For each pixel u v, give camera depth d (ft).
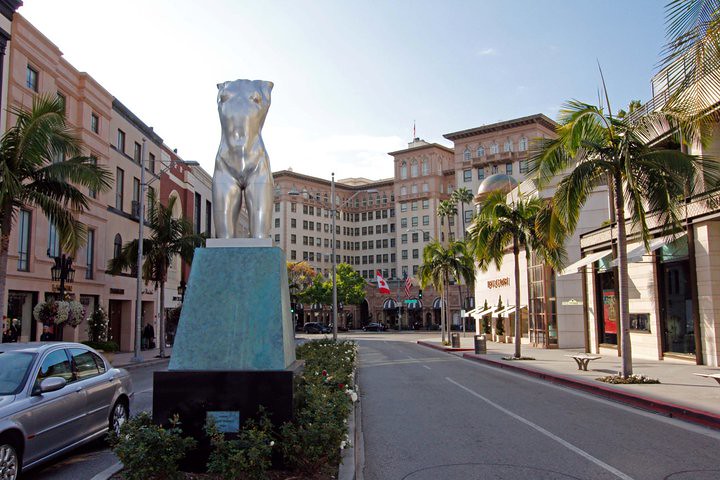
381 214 351.46
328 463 20.49
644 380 49.65
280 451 19.66
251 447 17.65
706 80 28.89
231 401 19.98
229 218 23.52
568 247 103.55
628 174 47.73
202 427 19.81
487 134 282.15
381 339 194.59
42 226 82.94
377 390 51.88
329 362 46.62
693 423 34.06
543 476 22.63
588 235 93.20
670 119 44.96
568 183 50.72
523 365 71.92
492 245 83.87
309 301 269.03
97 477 19.75
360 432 32.17
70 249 52.39
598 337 90.17
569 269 86.74
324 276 341.41
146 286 126.21
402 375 66.33
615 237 81.25
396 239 331.57
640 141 49.83
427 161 320.09
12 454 20.02
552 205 56.39
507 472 23.30
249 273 21.80
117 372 29.35
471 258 142.92
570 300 107.76
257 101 23.98
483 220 85.40
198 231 167.84
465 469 23.88
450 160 332.19
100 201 102.78
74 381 25.32
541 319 113.91
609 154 51.37
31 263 80.07
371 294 325.01
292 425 19.63
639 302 78.54
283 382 20.13
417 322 311.68
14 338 75.46
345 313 327.67
